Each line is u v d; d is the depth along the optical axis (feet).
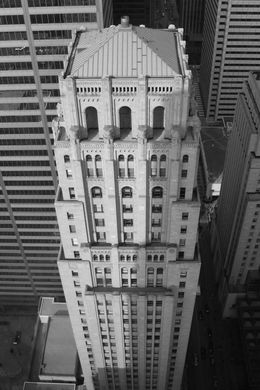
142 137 239.09
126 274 321.32
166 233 295.28
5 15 354.74
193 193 277.23
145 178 258.78
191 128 249.96
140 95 228.02
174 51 250.37
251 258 585.22
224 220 644.69
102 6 351.46
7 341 647.56
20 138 447.01
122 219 288.51
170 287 325.83
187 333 379.35
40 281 622.54
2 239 560.20
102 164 256.93
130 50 236.63
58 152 253.24
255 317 602.44
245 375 578.25
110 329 369.09
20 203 512.63
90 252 302.04
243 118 519.19
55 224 533.55
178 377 445.78
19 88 405.18
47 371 493.77
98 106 236.02
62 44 372.17
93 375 439.22
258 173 500.33
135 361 408.46
